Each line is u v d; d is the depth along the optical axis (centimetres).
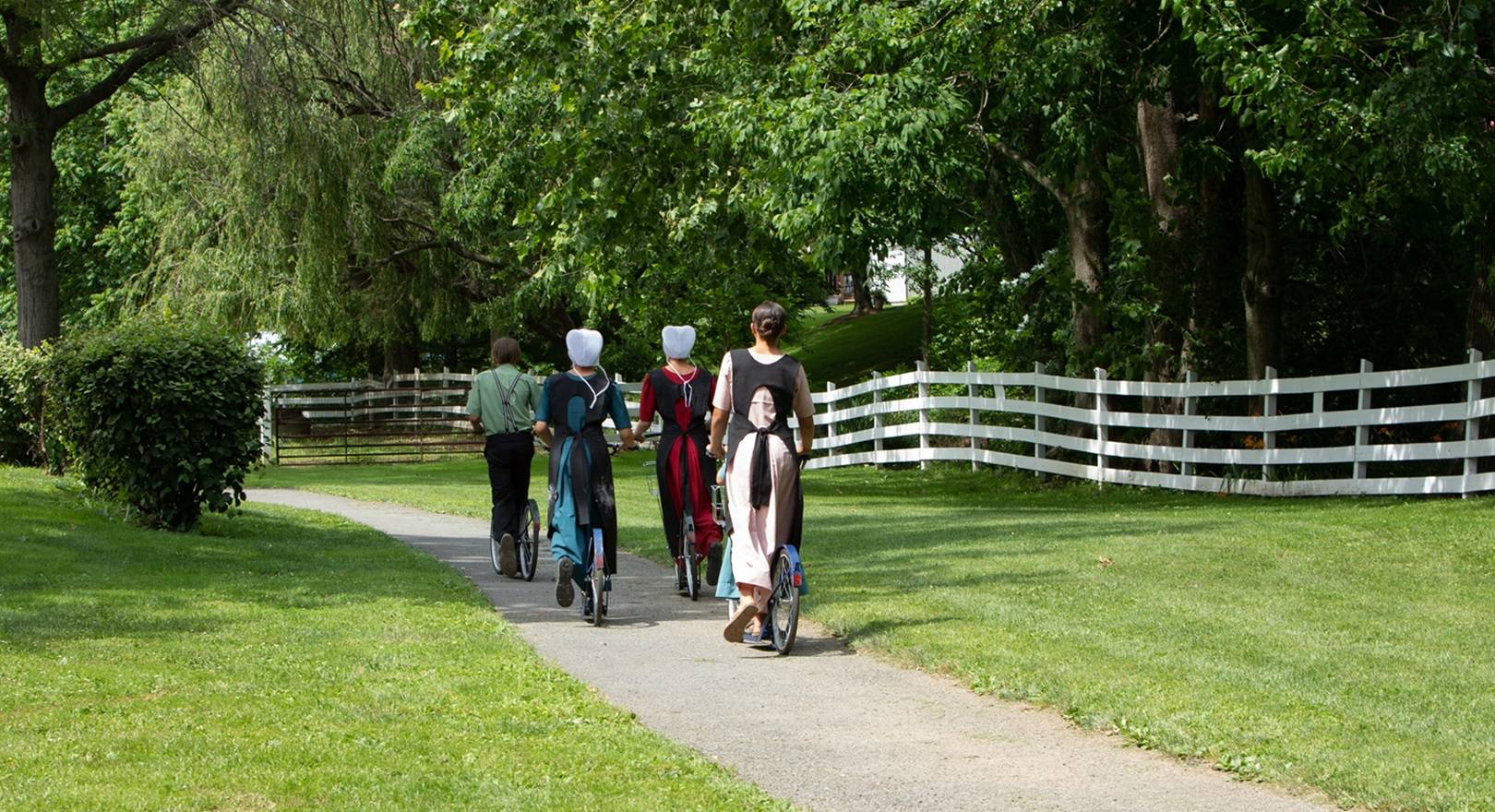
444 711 662
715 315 3025
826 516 1694
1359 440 1723
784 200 1878
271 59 2428
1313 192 1967
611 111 2044
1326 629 838
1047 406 2205
